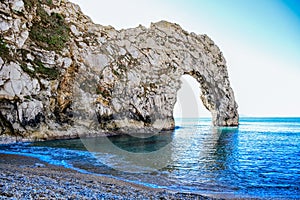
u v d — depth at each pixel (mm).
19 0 40500
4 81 33125
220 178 15547
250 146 34750
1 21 36656
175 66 64688
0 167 14883
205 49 76562
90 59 47656
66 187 9758
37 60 39125
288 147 34031
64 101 40281
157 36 66625
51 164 17484
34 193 7879
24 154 21797
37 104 35312
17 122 32844
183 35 72938
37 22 43344
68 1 54438
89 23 55469
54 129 36531
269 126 99312
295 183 14969
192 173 16312
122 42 57094
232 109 78938
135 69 54844
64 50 43969
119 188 11062
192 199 10164
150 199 9414
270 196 12242
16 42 37500
